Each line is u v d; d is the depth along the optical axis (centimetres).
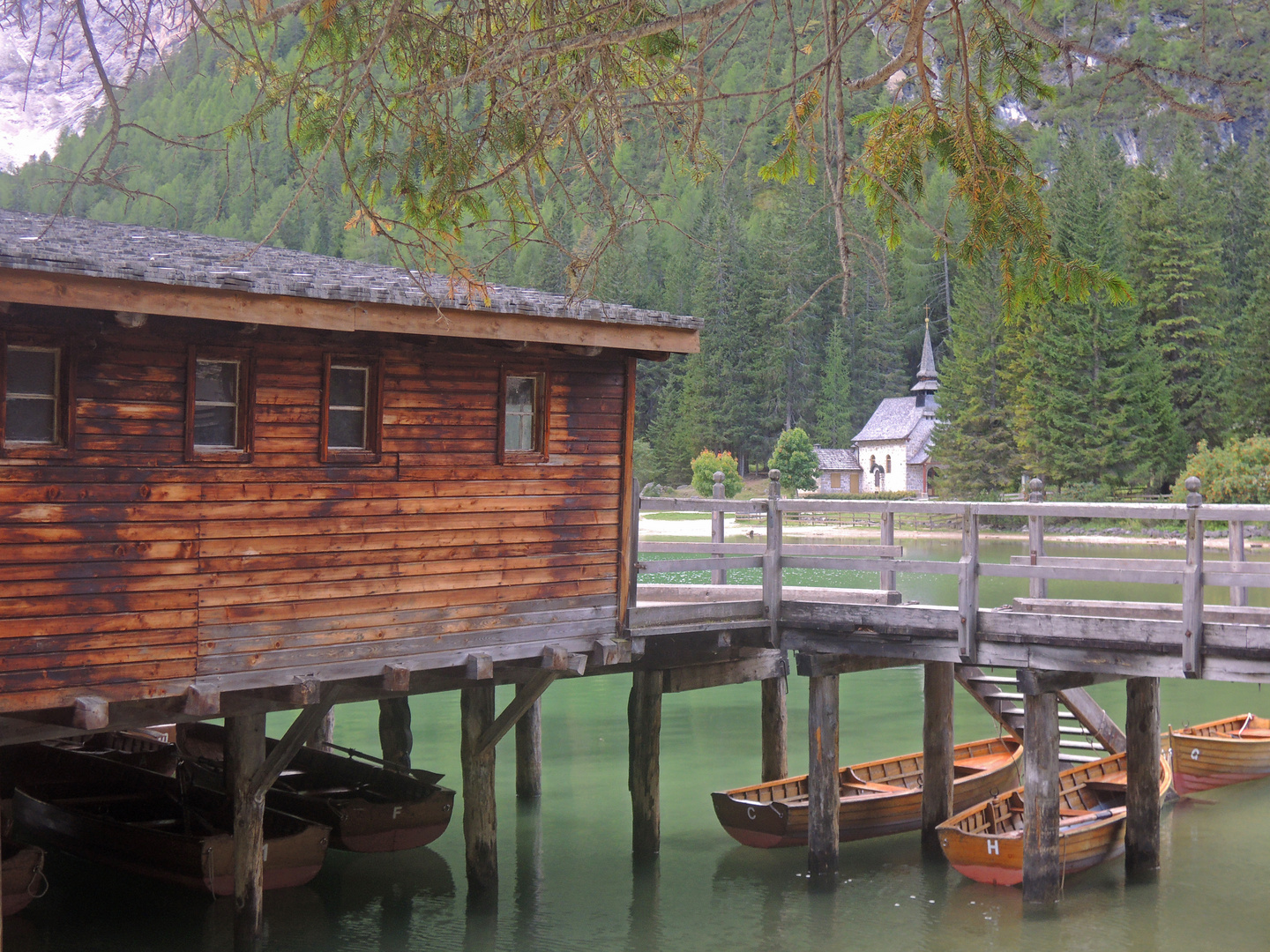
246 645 1101
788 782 1719
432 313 1125
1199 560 1159
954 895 1449
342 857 1652
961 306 8006
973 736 2333
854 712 2603
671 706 2717
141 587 1044
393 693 1261
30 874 1296
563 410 1323
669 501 1411
